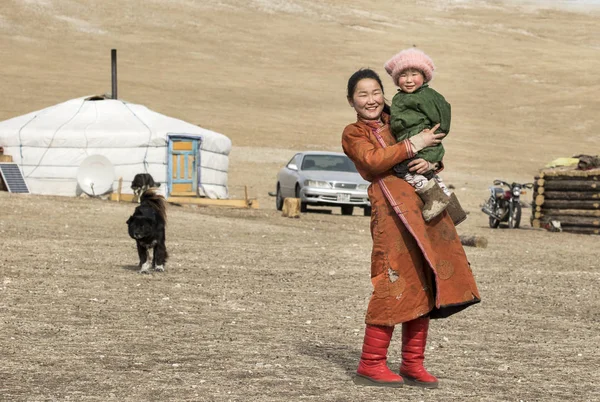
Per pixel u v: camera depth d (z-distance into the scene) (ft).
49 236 63.31
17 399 19.88
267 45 407.64
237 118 253.65
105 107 116.67
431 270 21.58
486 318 35.73
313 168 107.34
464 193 148.66
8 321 30.19
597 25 530.27
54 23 396.78
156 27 416.87
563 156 224.33
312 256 58.08
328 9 500.74
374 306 21.91
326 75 358.02
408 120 21.29
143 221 44.37
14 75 291.17
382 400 20.66
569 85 351.05
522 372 24.90
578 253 68.23
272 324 31.99
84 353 25.40
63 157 109.70
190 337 28.58
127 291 38.91
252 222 84.69
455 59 401.90
